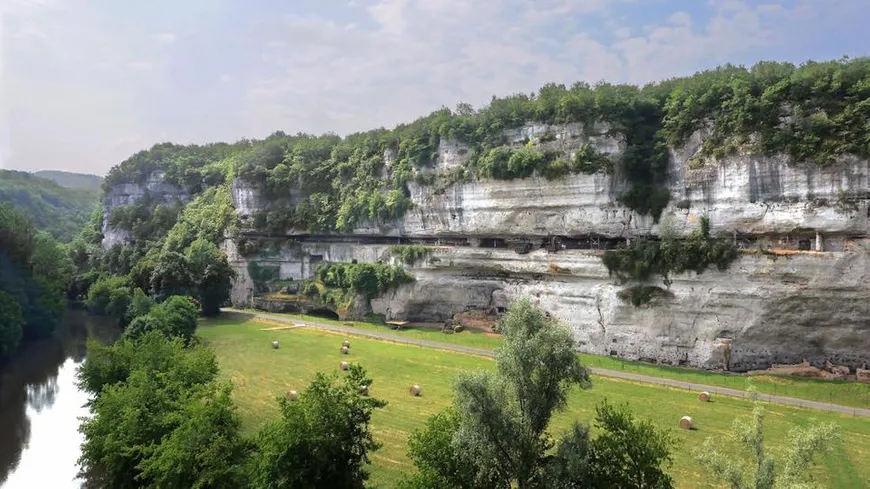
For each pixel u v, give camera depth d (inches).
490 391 1178.6
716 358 2679.6
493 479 1234.0
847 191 2394.2
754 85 2748.5
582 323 3169.3
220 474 1267.2
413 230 4197.8
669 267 2837.1
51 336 3757.4
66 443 2041.1
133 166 6943.9
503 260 3580.2
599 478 1167.6
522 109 3582.7
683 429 1888.5
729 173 2706.7
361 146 4889.3
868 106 2394.2
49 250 4160.9
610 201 3142.2
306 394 1362.0
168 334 2856.8
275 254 5049.2
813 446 1033.5
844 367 2438.5
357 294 4271.7
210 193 5999.0
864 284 2357.3
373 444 1390.3
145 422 1515.7
